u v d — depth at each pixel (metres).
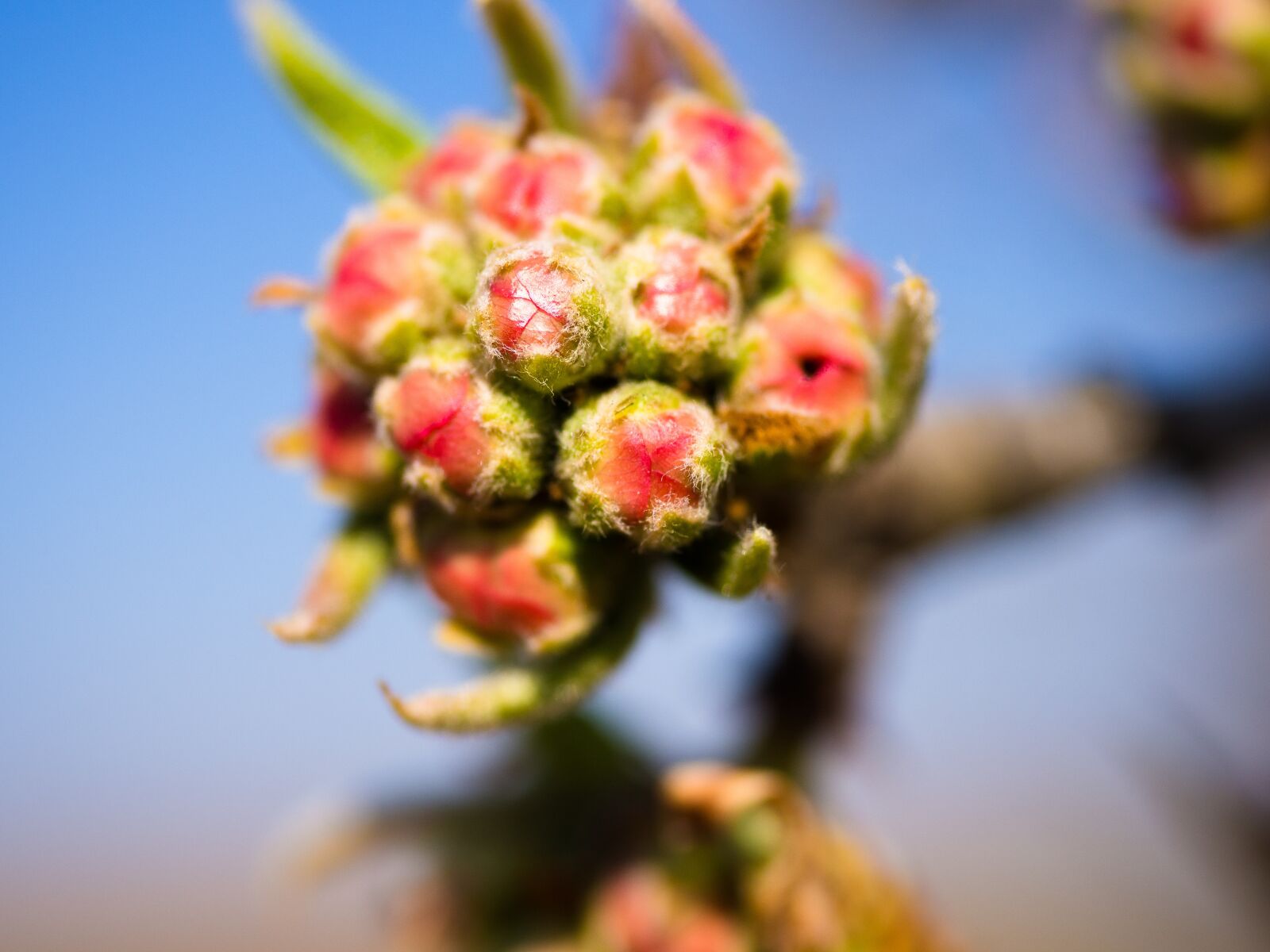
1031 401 0.15
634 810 0.13
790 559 0.12
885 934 0.12
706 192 0.11
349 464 0.11
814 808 0.13
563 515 0.11
